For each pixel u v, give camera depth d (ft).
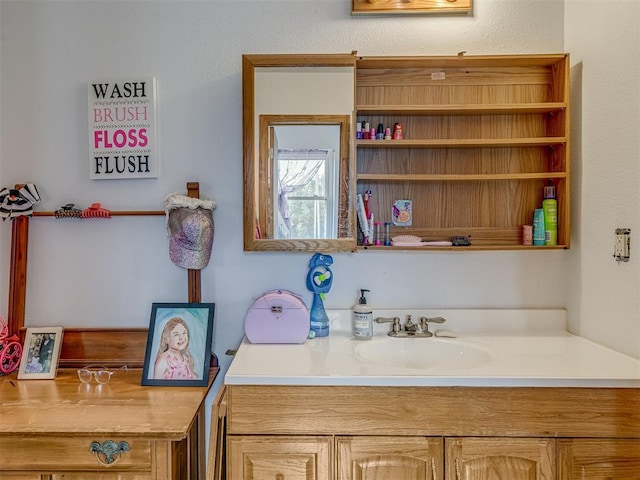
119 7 5.09
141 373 4.93
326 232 4.83
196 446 4.75
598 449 3.58
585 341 4.65
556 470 3.58
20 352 4.94
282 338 4.70
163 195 5.15
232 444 3.66
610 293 4.32
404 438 3.64
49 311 5.18
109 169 5.08
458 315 5.12
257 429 3.67
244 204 4.81
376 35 5.12
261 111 4.83
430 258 5.21
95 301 5.18
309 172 4.83
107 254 5.18
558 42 5.08
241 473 3.65
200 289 5.11
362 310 4.89
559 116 4.85
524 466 3.60
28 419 3.70
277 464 3.65
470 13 5.12
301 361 4.05
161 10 5.10
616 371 3.70
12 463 3.62
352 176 4.79
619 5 4.11
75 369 5.02
